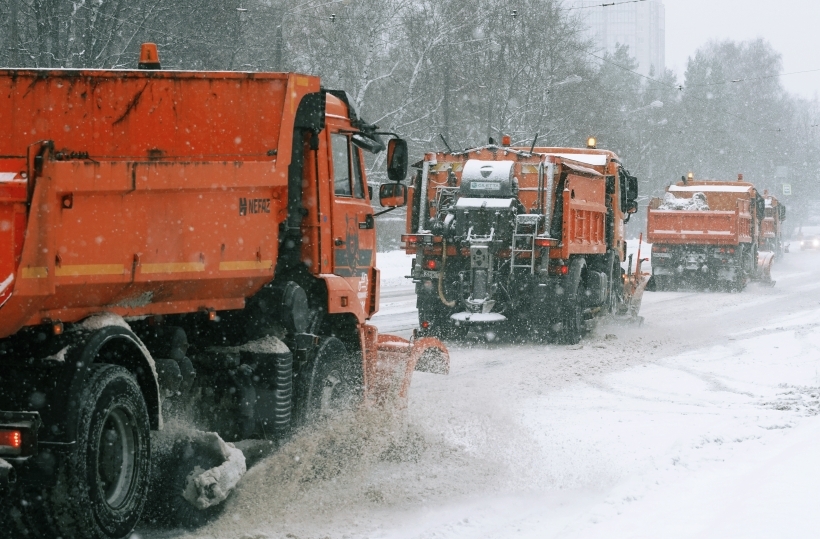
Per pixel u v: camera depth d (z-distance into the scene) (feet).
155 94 29.32
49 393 21.24
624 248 82.23
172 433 25.72
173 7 124.36
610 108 246.68
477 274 63.67
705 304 101.86
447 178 66.85
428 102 173.88
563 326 66.13
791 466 27.20
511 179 63.57
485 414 39.17
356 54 159.33
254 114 29.30
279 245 30.58
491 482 30.37
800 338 67.36
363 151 36.86
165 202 24.36
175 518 24.95
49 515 21.29
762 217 143.02
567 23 203.51
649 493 26.91
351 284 35.24
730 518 22.02
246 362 28.60
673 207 122.93
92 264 22.47
